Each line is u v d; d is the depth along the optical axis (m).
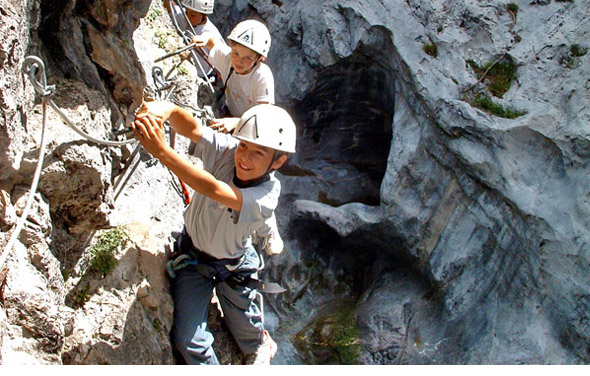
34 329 2.65
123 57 3.63
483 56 7.83
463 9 7.89
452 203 8.05
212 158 3.13
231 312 3.68
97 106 3.19
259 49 4.67
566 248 7.26
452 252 8.09
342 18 8.35
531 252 7.54
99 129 3.15
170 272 3.57
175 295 3.54
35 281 2.71
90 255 3.35
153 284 3.47
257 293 3.89
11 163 2.53
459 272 8.09
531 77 7.63
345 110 9.12
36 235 2.78
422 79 7.85
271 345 4.00
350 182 9.31
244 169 3.02
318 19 8.45
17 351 2.56
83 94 3.12
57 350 2.74
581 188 7.23
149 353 3.30
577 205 7.23
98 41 3.48
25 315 2.64
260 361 3.88
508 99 7.63
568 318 7.41
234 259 3.45
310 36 8.54
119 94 3.63
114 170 3.57
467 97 7.73
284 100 8.95
